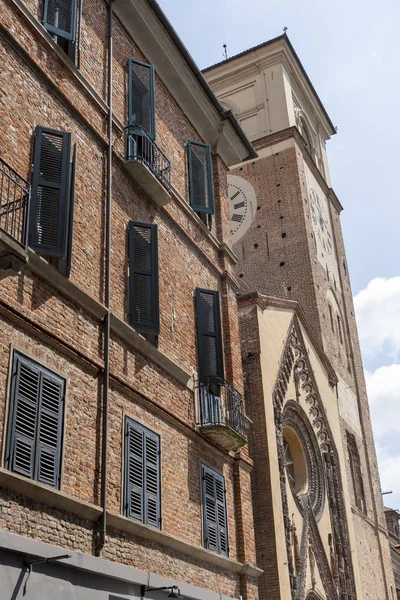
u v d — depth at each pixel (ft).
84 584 43.93
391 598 131.23
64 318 48.57
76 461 46.09
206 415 65.21
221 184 82.84
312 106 185.98
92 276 53.36
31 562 39.65
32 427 42.65
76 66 57.93
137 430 53.83
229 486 67.46
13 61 49.96
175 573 54.44
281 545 83.41
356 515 126.31
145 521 51.72
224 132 82.74
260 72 174.70
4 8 50.37
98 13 64.49
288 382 102.53
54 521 42.86
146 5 69.26
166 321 63.10
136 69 68.13
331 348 144.25
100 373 51.03
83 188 54.85
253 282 152.05
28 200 43.06
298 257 149.89
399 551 194.29
